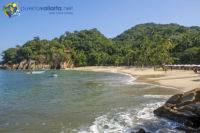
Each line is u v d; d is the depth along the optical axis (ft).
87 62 546.26
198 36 390.42
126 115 38.55
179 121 33.06
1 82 128.88
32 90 81.41
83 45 628.28
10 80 149.07
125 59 431.84
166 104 39.01
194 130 28.14
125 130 30.07
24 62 496.23
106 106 46.73
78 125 32.73
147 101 52.11
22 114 40.11
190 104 33.83
